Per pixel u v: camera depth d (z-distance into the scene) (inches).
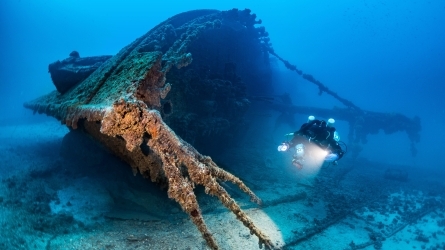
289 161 345.7
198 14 331.0
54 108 214.8
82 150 265.4
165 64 173.3
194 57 272.1
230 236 168.4
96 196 205.3
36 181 228.2
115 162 243.0
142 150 131.0
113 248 146.6
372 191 297.7
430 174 429.7
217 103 266.1
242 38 365.4
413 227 225.5
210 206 203.0
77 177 241.1
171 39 256.5
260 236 102.2
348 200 259.4
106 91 159.3
